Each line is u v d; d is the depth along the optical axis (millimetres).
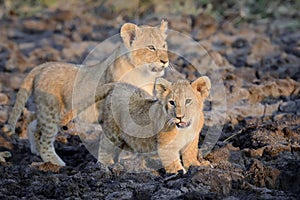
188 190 9625
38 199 9977
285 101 15078
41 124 12586
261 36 21953
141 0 25359
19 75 18469
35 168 11406
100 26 23672
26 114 14438
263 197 9359
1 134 13711
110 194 9930
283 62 18375
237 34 22344
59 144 13219
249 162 11008
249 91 15414
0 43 22000
